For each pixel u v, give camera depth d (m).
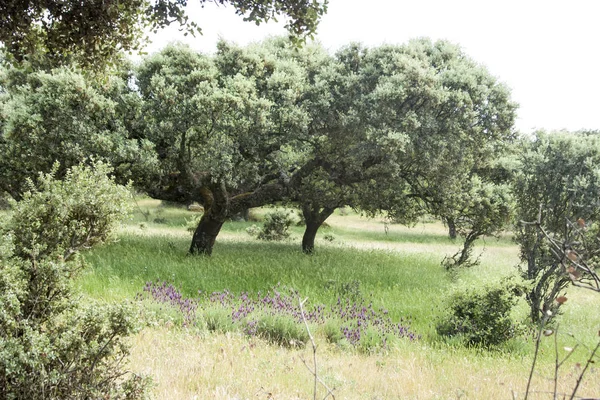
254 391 5.58
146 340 7.43
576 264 2.40
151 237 24.62
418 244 37.31
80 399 3.74
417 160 17.91
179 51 16.95
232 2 7.36
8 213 4.32
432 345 10.87
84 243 4.40
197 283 14.20
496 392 6.67
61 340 3.76
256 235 32.12
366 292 15.12
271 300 11.86
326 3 7.50
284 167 20.31
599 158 12.73
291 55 19.53
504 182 21.58
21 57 7.68
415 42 18.39
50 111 15.48
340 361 8.09
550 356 10.48
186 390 5.36
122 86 17.02
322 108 16.92
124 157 15.67
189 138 17.42
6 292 3.73
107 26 7.57
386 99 15.65
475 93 16.94
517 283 11.84
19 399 3.56
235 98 15.19
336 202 21.91
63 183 4.40
